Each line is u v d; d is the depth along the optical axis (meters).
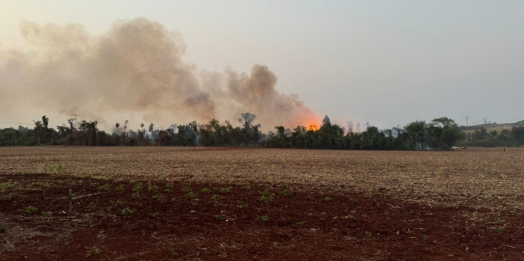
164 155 50.41
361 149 97.69
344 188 16.59
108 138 111.06
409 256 7.46
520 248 8.02
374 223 10.00
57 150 70.06
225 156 48.28
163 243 7.99
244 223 9.83
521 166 32.62
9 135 110.00
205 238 8.43
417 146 101.62
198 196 13.59
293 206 11.98
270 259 7.13
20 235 8.20
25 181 18.00
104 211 10.80
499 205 12.77
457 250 7.90
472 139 134.62
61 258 6.94
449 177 22.39
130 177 20.81
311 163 35.34
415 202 13.15
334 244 8.19
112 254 7.21
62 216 10.13
